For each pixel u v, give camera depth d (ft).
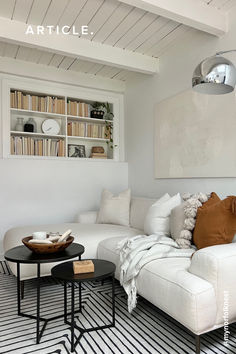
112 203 11.70
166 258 6.55
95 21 9.32
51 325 6.22
